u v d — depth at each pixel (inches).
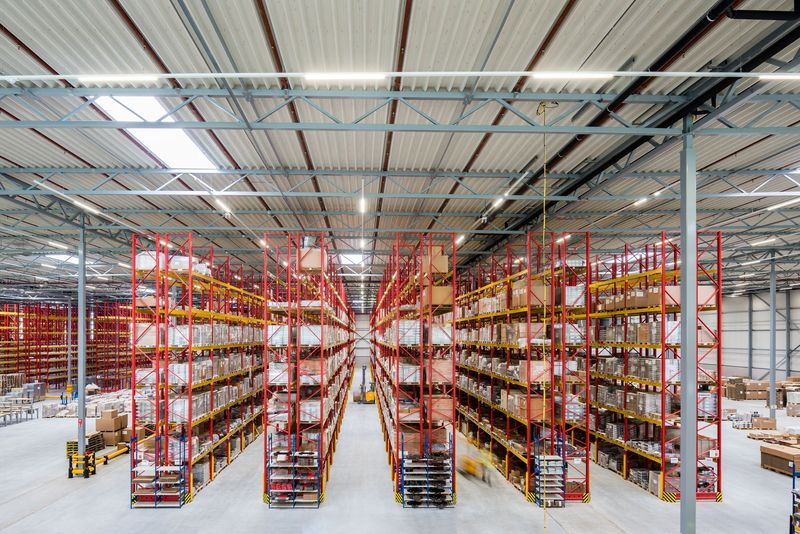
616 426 419.5
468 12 197.0
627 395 404.5
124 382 1118.4
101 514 322.3
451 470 337.7
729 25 204.5
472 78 251.1
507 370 400.5
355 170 396.8
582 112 289.1
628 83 254.8
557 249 675.4
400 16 199.8
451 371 356.8
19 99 254.2
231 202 483.2
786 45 205.6
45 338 1147.3
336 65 239.1
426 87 261.0
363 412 753.0
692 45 219.3
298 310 345.4
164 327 366.6
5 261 752.3
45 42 215.8
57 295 1140.5
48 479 404.8
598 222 553.6
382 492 365.7
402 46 223.8
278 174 389.4
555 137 322.3
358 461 453.7
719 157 362.9
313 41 218.5
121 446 501.7
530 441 347.6
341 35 213.9
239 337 496.4
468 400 552.7
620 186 434.6
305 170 391.2
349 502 343.9
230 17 199.9
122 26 205.2
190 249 366.0
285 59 233.0
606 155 354.6
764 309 1048.8
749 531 297.6
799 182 429.4
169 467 337.4
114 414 520.1
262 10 195.9
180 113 289.3
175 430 377.7
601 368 461.7
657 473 361.7
